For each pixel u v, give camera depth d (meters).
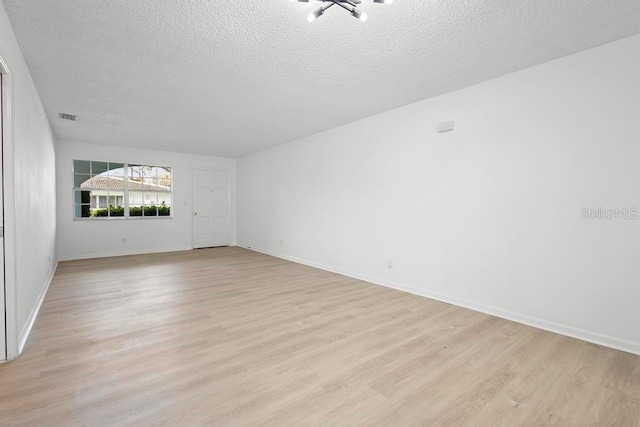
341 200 4.86
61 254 5.83
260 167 7.05
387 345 2.39
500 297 3.02
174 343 2.39
